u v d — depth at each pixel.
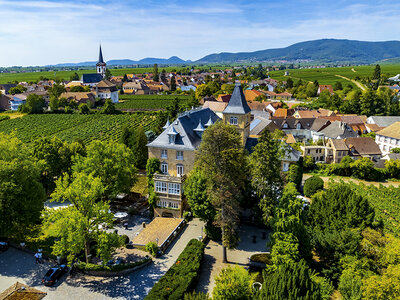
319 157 105.31
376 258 43.53
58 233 42.31
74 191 45.78
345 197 52.47
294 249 42.22
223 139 47.78
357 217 49.88
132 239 54.66
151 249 49.97
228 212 49.31
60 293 41.09
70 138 129.12
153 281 44.19
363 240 45.56
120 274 45.56
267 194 55.66
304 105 196.75
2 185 47.91
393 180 94.62
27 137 133.62
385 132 116.75
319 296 33.16
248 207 62.94
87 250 46.66
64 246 42.53
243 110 69.44
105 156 62.69
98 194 47.84
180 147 63.91
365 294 34.62
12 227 49.00
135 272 46.25
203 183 54.81
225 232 49.03
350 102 177.88
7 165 49.06
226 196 48.44
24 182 51.31
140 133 91.81
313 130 133.38
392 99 192.62
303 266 35.03
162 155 66.31
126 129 97.81
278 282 33.38
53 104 199.50
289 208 48.44
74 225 42.25
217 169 48.75
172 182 61.62
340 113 172.75
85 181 47.47
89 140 124.62
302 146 106.50
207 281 44.72
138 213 65.69
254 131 110.12
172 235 55.38
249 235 59.25
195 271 43.38
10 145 53.91
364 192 82.12
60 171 72.31
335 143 103.12
